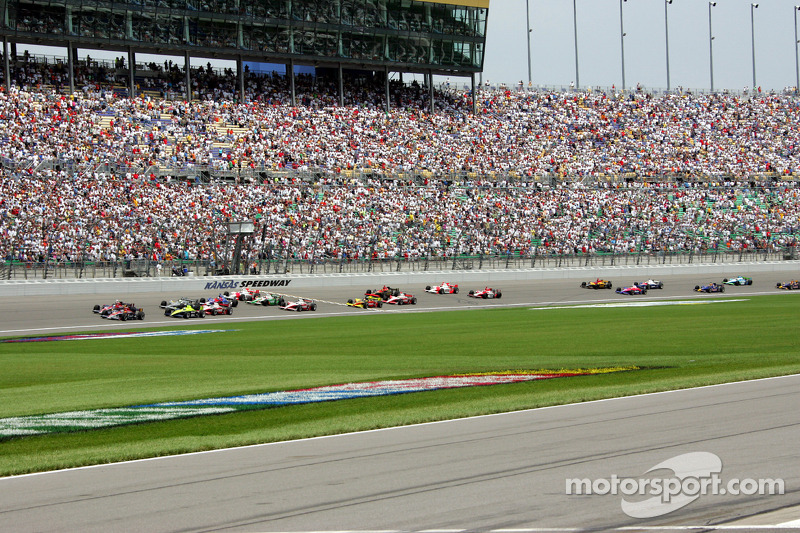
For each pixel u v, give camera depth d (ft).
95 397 63.93
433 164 257.14
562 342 101.96
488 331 118.62
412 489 35.60
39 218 186.70
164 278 184.75
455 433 46.70
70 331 131.75
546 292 198.90
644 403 54.75
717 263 249.75
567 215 250.16
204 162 225.56
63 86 232.32
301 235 211.41
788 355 83.25
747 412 50.34
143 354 97.04
